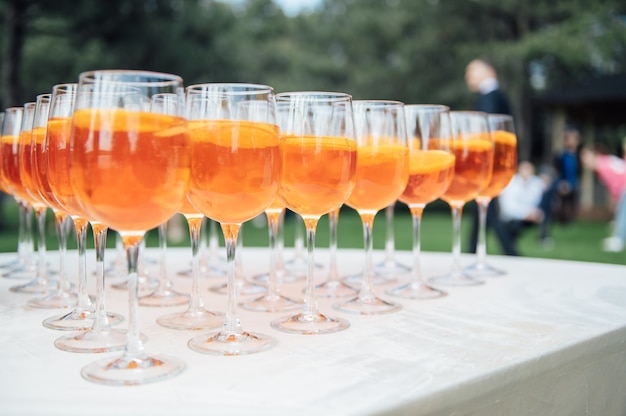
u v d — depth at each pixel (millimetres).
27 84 11391
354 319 1104
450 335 982
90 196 775
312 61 20703
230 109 918
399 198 1435
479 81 5016
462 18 17219
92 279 1574
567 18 16156
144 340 949
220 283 1534
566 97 15547
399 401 684
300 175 1033
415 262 1432
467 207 18438
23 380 747
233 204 925
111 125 764
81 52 10430
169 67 10203
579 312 1157
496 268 1730
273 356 861
